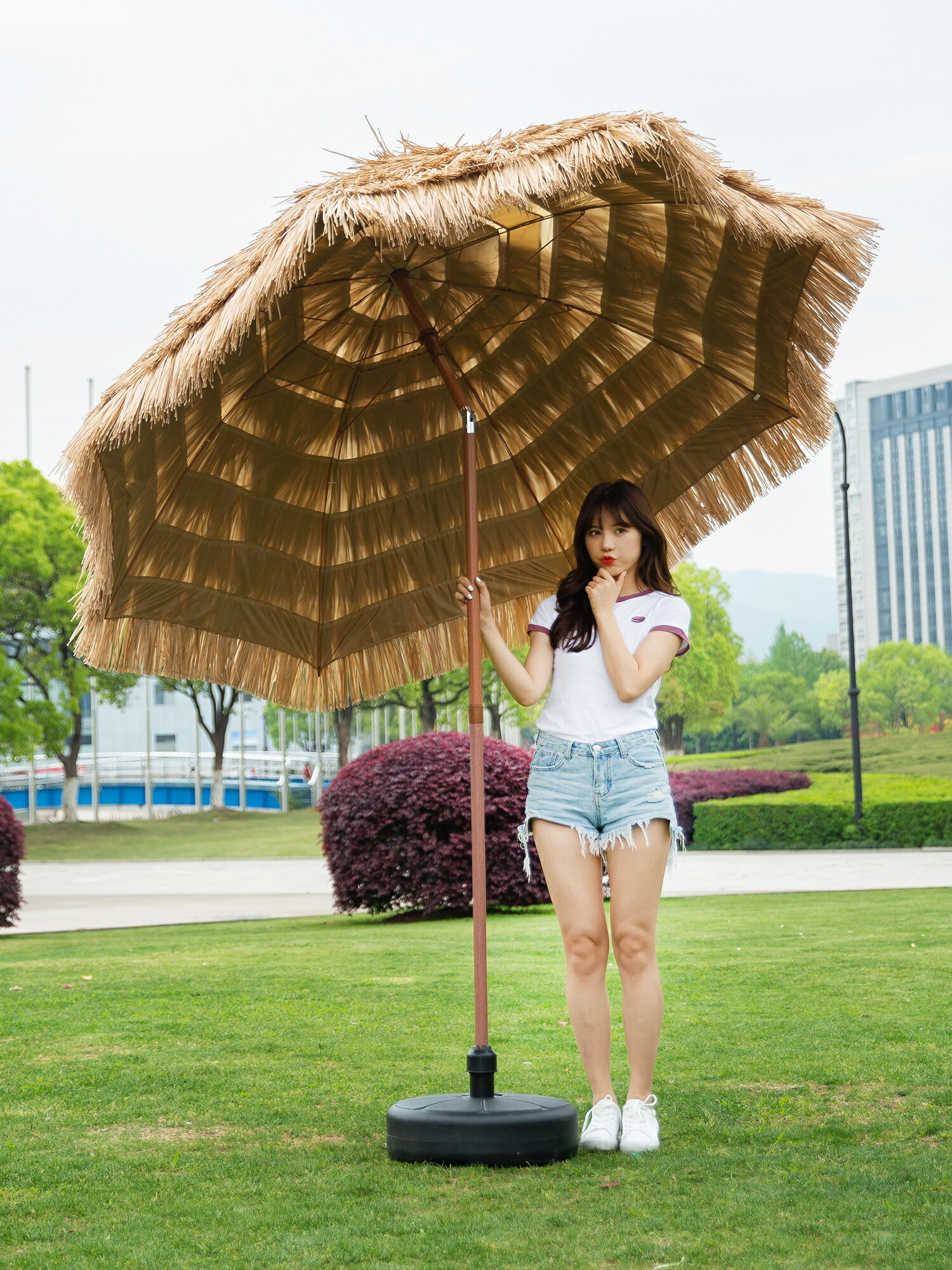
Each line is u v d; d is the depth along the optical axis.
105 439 2.86
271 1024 5.18
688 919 10.03
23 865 28.06
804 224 2.81
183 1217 2.55
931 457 141.75
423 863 11.22
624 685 3.08
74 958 8.09
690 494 3.50
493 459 3.68
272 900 15.58
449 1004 5.65
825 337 3.09
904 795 27.91
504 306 3.39
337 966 7.20
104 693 38.19
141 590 3.40
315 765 50.69
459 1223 2.44
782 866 20.31
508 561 3.71
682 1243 2.28
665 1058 4.20
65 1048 4.70
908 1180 2.67
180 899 16.20
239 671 3.57
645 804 3.07
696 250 3.09
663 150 2.57
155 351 2.87
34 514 34.47
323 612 3.67
